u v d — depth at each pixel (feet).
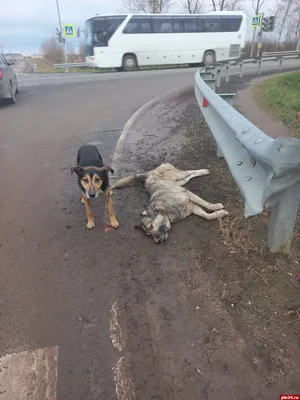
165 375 6.97
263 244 10.50
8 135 24.99
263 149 8.03
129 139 22.93
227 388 6.66
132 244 11.39
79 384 6.88
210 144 20.49
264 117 27.02
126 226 12.54
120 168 17.78
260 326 7.89
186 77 55.36
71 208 14.05
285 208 9.05
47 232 12.30
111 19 68.23
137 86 46.75
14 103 37.42
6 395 6.72
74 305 8.86
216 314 8.33
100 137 23.80
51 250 11.23
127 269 10.16
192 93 39.60
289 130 23.38
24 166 18.74
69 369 7.19
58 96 41.22
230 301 8.66
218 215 12.18
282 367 6.98
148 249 11.06
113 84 49.29
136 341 7.77
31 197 15.06
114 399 6.57
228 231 11.05
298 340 7.50
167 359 7.30
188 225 12.19
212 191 14.46
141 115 30.01
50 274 10.06
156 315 8.44
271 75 53.36
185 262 10.28
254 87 41.50
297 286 8.93
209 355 7.33
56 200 14.75
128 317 8.41
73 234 12.14
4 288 9.53
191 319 8.26
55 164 18.90
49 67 131.34
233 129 10.91
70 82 53.16
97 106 34.53
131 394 6.64
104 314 8.55
